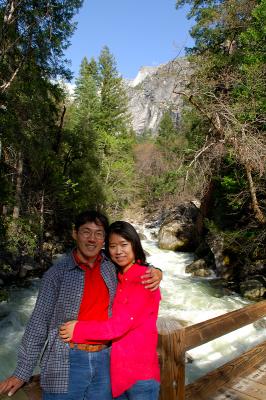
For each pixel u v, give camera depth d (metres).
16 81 12.52
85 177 19.64
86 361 1.85
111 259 2.07
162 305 9.73
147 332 1.98
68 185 17.02
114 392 1.90
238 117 9.91
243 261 12.30
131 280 1.97
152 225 27.77
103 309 1.92
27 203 14.88
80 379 1.81
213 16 14.82
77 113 30.61
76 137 19.33
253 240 10.83
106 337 1.81
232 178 11.09
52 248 16.95
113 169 28.27
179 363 2.59
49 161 14.55
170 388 2.52
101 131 30.42
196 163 10.41
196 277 13.38
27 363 1.73
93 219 1.96
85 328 1.77
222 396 3.36
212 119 9.57
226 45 15.62
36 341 1.76
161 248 19.81
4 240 11.11
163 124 40.31
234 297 10.58
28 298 10.45
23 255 13.32
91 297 1.90
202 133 13.23
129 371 1.91
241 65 11.69
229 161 10.46
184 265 15.85
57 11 13.37
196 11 16.09
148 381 1.94
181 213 22.31
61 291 1.84
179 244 19.34
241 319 3.51
